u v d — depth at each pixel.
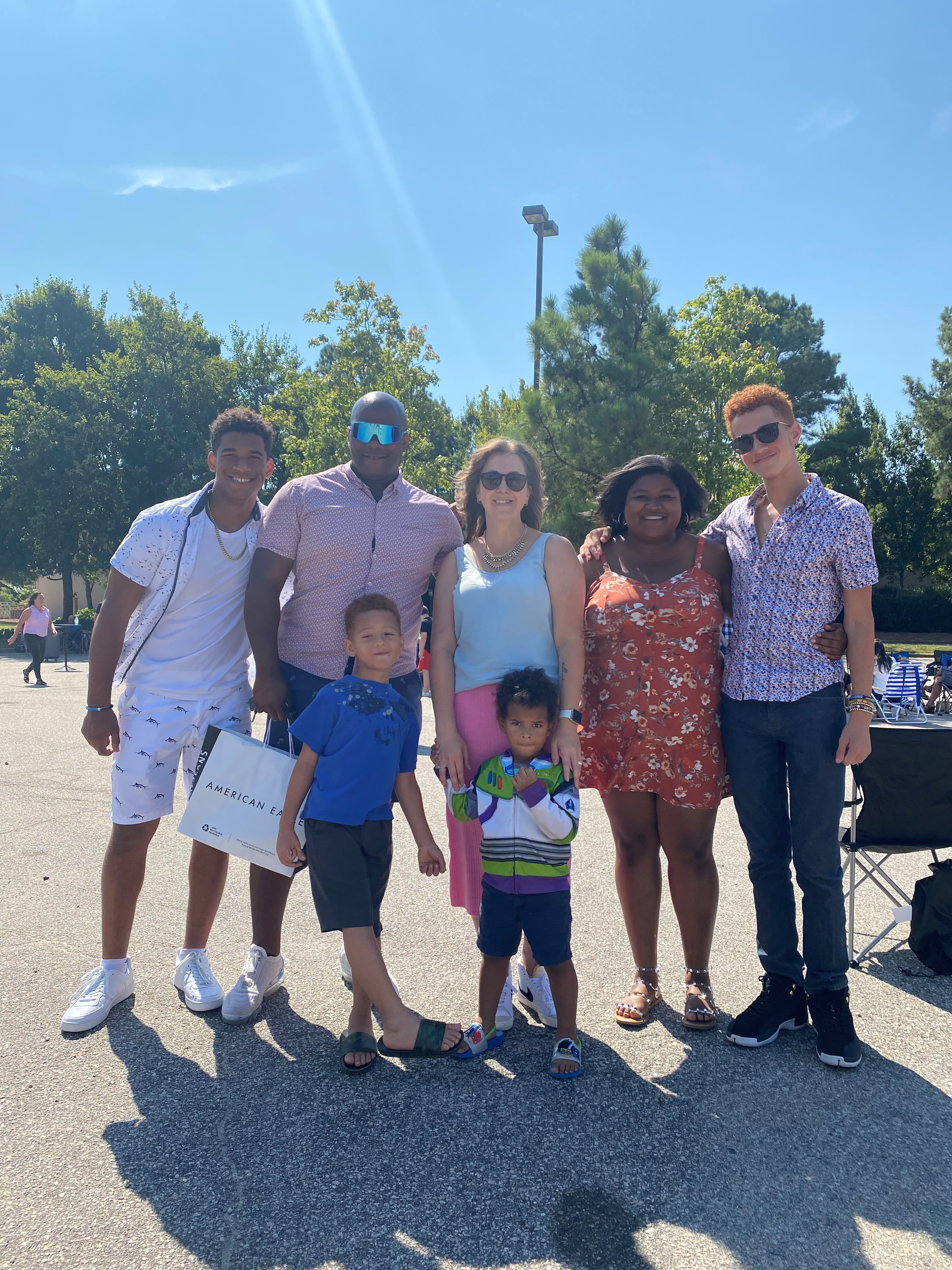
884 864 4.84
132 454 29.88
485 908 2.70
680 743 2.86
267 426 3.03
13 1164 2.12
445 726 2.84
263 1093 2.47
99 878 4.36
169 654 3.00
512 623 2.83
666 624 2.85
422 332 23.20
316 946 3.61
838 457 36.62
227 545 3.03
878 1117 2.38
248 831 2.80
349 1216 1.94
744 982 3.27
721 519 3.15
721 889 4.41
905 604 32.22
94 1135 2.25
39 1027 2.84
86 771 7.11
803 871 2.78
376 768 2.64
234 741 2.81
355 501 2.96
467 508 3.14
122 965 3.03
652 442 17.62
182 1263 1.79
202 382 30.44
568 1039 2.63
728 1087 2.53
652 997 3.02
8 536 30.59
